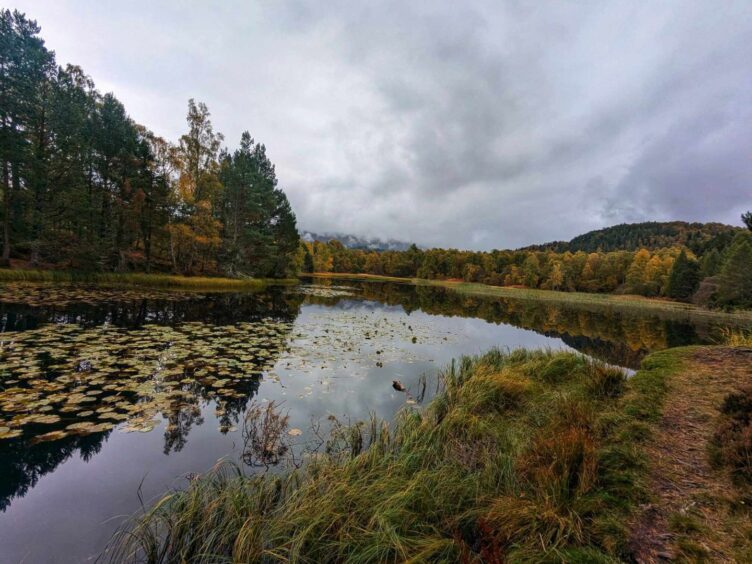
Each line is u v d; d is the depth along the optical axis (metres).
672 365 6.02
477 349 10.81
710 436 3.59
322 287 38.78
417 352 9.77
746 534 2.29
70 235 21.02
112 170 23.17
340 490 2.99
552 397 5.48
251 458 3.89
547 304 38.19
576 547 2.37
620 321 23.95
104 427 4.29
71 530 2.76
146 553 2.54
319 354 8.62
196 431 4.46
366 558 2.41
